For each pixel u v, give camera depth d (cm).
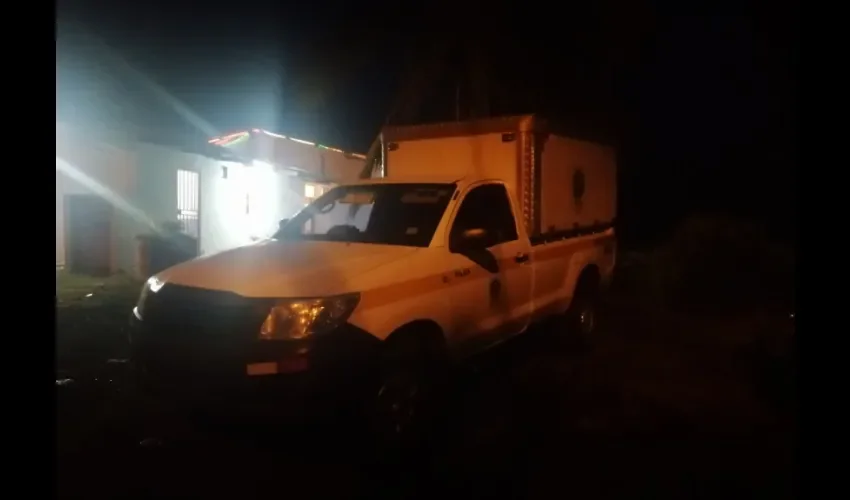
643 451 487
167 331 422
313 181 1817
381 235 528
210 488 417
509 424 539
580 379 664
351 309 414
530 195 670
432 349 489
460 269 508
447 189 544
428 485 430
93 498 399
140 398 579
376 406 434
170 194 1363
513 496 416
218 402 404
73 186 1182
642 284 1331
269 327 398
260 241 568
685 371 695
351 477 439
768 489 427
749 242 1253
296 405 395
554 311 670
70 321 868
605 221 851
